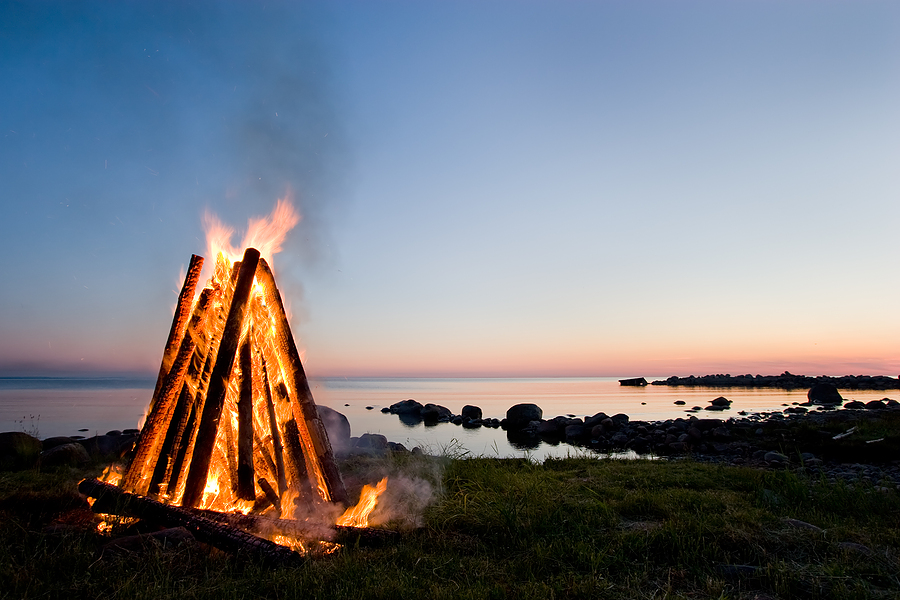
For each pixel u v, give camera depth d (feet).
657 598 13.32
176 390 20.97
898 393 195.00
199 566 14.90
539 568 15.07
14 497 20.70
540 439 72.33
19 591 12.84
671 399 171.63
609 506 21.58
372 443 44.60
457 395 219.00
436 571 14.80
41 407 114.93
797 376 297.53
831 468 39.68
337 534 16.78
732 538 17.07
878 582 14.57
